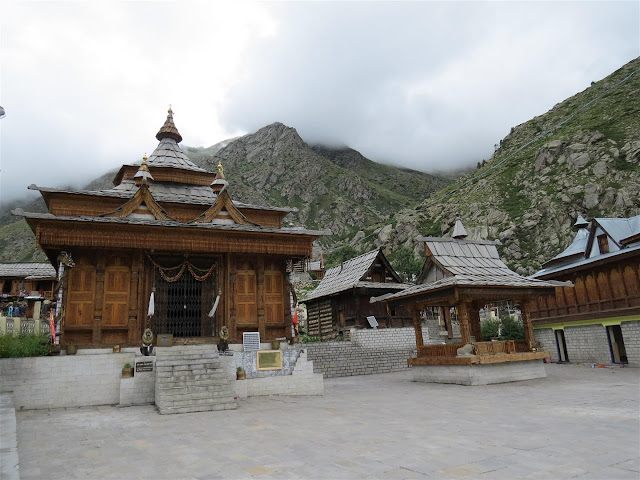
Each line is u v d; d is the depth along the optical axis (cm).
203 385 1581
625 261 2777
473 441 873
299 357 1947
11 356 1686
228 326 2103
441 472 666
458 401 1518
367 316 3853
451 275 2245
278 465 747
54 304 1942
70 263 1844
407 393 1836
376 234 13175
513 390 1762
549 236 9200
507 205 10894
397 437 938
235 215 2312
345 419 1209
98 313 1895
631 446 789
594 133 11175
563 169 10869
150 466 774
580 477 620
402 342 3644
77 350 1809
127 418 1343
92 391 1673
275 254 2202
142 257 2016
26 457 866
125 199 2438
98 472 745
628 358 2717
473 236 10238
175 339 1997
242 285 2195
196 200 2577
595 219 3025
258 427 1125
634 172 9256
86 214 2394
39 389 1609
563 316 3272
